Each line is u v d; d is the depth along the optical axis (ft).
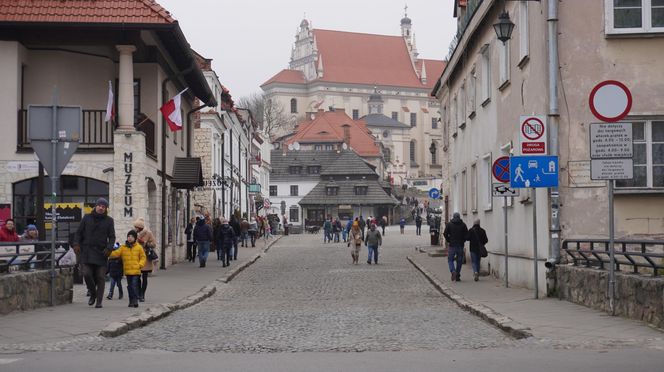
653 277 43.47
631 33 58.59
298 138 497.87
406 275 96.37
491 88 83.10
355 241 119.14
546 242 60.39
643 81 58.80
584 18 59.21
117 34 85.56
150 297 65.87
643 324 42.70
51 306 55.62
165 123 99.81
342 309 58.95
